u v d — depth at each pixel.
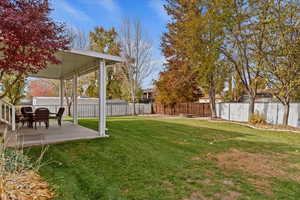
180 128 8.90
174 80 16.02
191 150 4.95
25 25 3.40
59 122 8.94
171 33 16.41
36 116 7.61
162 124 10.30
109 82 21.69
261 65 9.85
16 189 2.35
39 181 2.78
